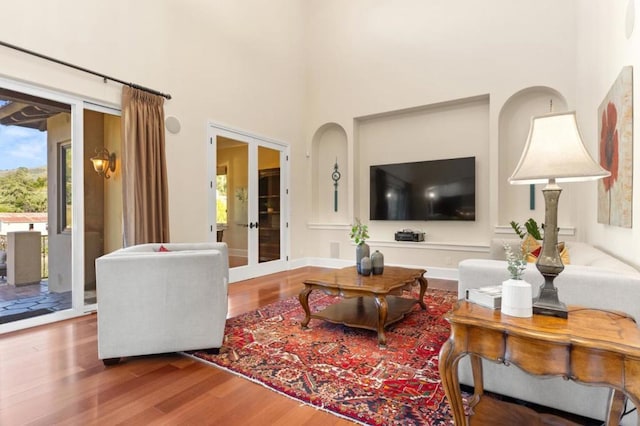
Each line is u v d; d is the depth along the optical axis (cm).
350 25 607
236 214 507
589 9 357
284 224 600
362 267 309
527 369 121
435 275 523
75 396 184
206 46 461
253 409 173
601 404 154
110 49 354
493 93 481
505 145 487
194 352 242
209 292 236
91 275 367
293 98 621
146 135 375
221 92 482
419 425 159
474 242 514
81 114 336
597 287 156
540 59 451
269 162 571
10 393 187
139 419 164
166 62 409
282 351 245
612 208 253
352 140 604
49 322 310
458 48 509
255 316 328
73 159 333
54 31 311
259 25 548
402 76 555
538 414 162
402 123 578
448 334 277
